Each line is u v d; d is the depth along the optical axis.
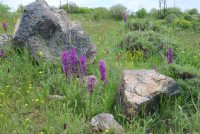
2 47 1.40
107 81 1.13
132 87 0.98
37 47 1.34
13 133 0.87
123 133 0.86
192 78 1.16
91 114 0.98
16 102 1.05
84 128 0.89
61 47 1.36
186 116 0.95
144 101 0.94
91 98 1.03
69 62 1.15
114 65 1.33
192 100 0.99
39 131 0.90
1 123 0.91
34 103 1.05
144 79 1.01
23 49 1.37
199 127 0.93
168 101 0.99
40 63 1.30
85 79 1.14
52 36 1.38
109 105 1.00
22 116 0.97
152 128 0.93
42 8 1.40
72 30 1.39
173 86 1.01
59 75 1.20
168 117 0.98
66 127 0.85
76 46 1.36
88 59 1.37
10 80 1.21
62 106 1.02
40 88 1.16
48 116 0.96
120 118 0.95
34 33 1.36
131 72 1.05
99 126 0.88
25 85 1.17
